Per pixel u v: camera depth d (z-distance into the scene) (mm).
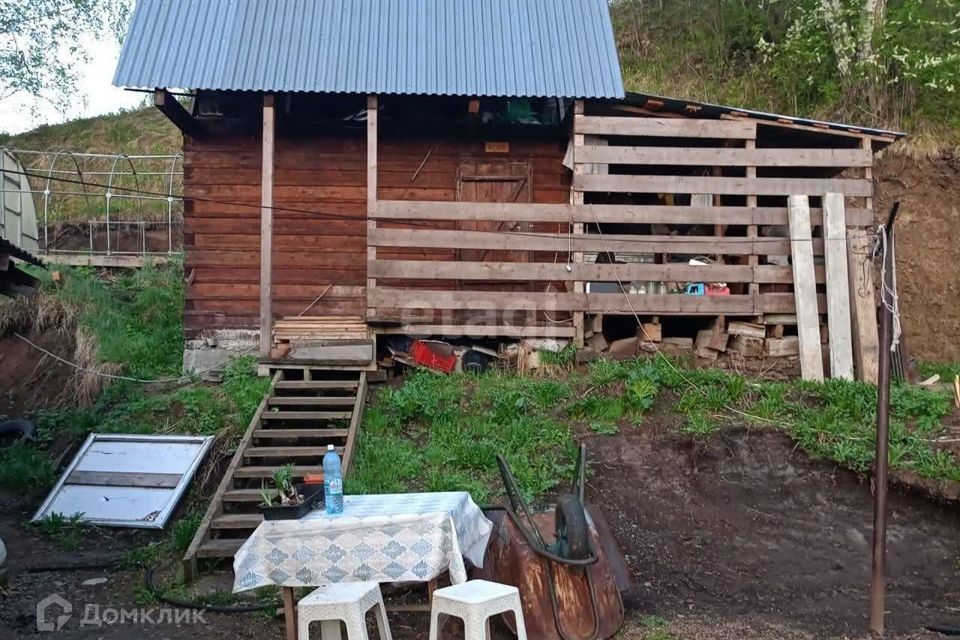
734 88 17000
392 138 12086
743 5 17797
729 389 10055
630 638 6039
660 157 11281
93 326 12273
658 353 11047
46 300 12789
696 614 6613
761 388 10164
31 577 7301
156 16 11625
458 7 12273
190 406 10234
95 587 7121
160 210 17938
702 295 11320
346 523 5527
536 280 11367
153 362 11961
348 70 11133
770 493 8781
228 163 11906
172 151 21562
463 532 5789
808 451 9086
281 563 5531
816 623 6523
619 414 9750
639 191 11297
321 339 11258
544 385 10352
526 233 11133
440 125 12102
